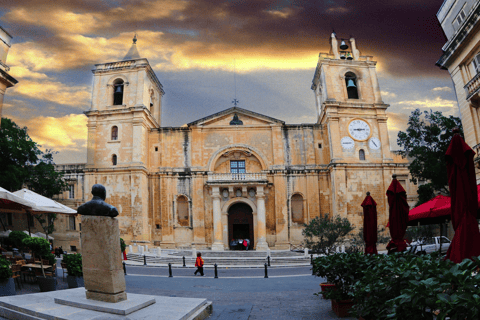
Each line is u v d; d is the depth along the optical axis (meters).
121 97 46.59
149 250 41.22
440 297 4.66
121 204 42.62
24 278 16.50
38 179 39.59
